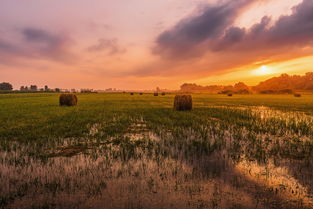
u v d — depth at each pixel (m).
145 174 3.95
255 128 8.91
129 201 2.97
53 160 4.77
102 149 5.68
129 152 5.35
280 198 3.08
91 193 3.21
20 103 24.75
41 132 7.91
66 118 11.73
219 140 6.70
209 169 4.23
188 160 4.79
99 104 24.62
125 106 21.47
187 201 2.97
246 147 5.96
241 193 3.22
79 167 4.32
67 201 3.00
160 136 7.33
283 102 32.00
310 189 3.38
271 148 5.86
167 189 3.34
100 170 4.15
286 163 4.63
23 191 3.30
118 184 3.53
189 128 8.84
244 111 16.27
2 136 7.23
